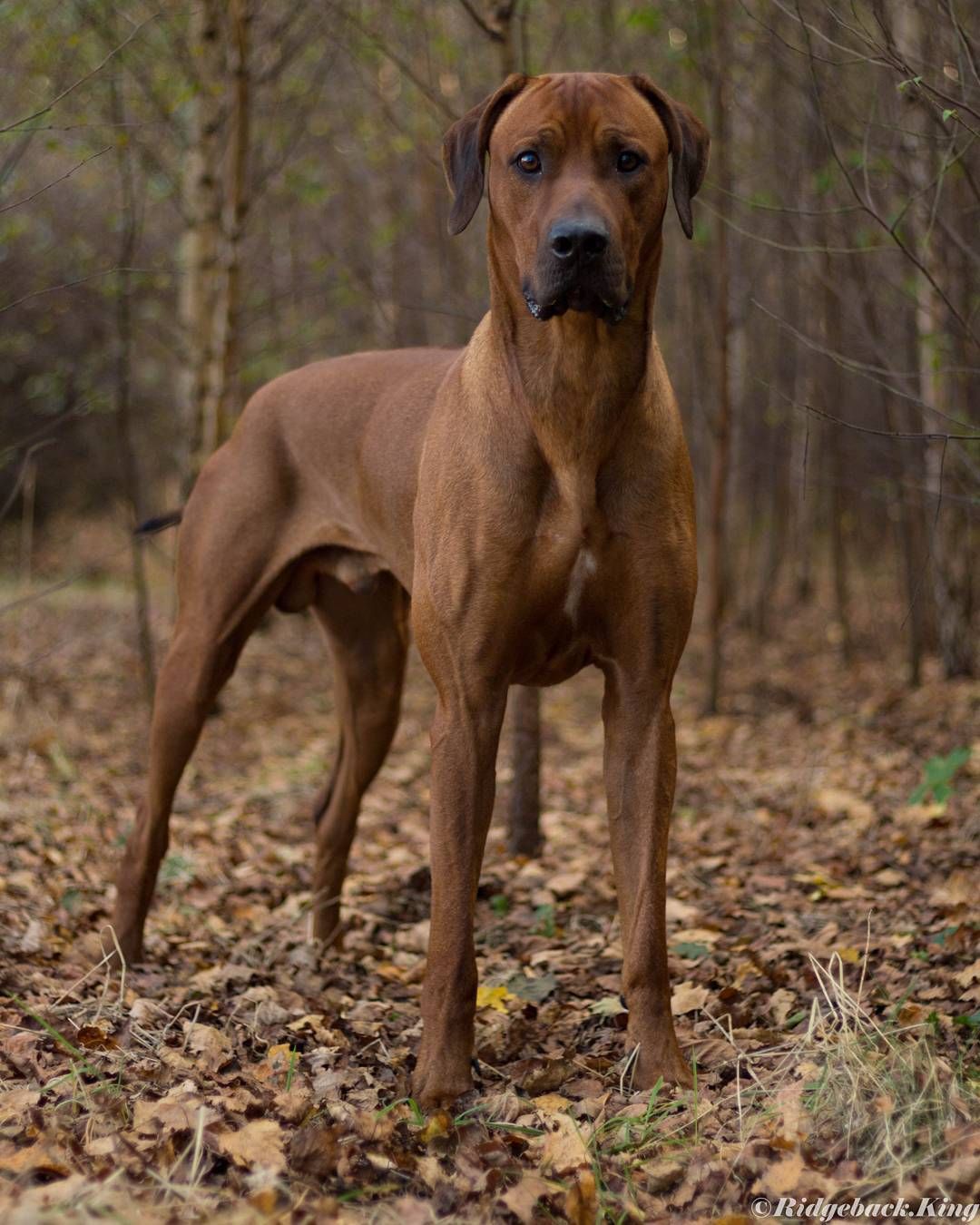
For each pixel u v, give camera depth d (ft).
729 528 50.29
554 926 15.10
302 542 13.74
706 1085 10.07
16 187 23.50
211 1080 9.80
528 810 18.39
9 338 31.04
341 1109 9.27
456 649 10.48
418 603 10.82
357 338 46.80
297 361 46.39
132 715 28.04
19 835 17.30
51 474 54.39
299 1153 8.37
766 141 37.52
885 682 31.68
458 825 10.37
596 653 10.80
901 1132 8.39
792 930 14.02
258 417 14.01
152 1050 10.43
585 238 9.18
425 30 33.04
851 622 43.21
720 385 29.45
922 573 12.94
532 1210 7.95
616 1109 9.71
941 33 15.90
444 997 10.13
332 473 13.47
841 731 25.98
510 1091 10.04
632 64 33.91
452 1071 9.99
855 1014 9.97
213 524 13.82
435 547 10.64
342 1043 11.15
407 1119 9.50
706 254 36.17
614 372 10.01
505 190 10.11
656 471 10.29
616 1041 11.19
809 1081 9.25
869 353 31.42
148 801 13.74
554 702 33.24
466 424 10.61
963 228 22.00
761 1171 8.32
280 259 45.93
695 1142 8.95
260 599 13.88
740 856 18.10
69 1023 10.90
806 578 49.75
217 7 26.63
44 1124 8.48
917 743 24.04
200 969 13.74
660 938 10.34
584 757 26.40
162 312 36.68
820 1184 8.03
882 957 12.84
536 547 10.28
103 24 22.36
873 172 20.44
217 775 24.00
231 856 18.52
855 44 20.43
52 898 15.19
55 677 30.68
